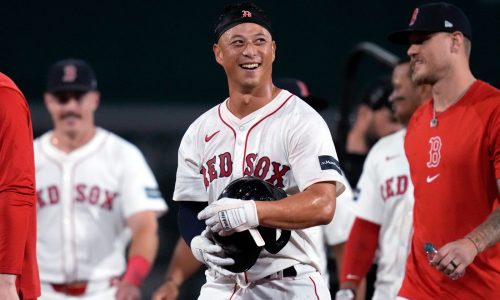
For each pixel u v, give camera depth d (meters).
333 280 25.70
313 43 45.97
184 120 44.81
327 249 25.56
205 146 16.27
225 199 14.66
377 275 22.50
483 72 44.59
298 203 14.68
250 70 15.55
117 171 24.94
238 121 15.92
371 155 22.36
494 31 44.75
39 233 24.64
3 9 44.78
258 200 14.76
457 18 18.20
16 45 44.78
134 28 45.53
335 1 46.12
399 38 19.02
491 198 17.53
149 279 39.00
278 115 15.71
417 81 18.52
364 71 44.03
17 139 15.46
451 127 17.88
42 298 24.45
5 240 15.26
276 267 15.79
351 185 26.12
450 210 17.78
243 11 15.58
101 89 44.97
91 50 45.28
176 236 40.53
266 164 15.61
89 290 24.55
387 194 21.88
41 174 24.78
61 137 25.05
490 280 17.64
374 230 22.11
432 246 16.98
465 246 16.28
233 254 14.97
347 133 29.61
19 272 15.34
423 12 18.28
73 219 24.59
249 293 15.95
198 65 45.75
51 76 24.94
